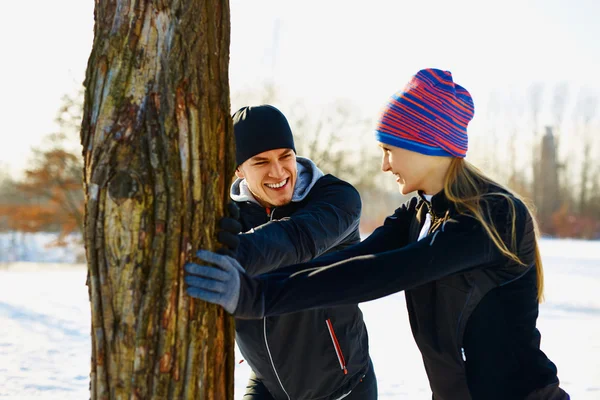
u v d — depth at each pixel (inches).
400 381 218.1
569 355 262.5
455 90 81.5
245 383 210.4
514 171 1790.1
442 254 73.5
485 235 74.6
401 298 432.5
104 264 68.5
